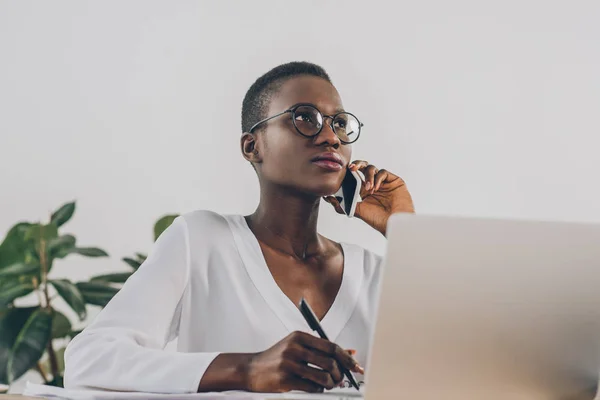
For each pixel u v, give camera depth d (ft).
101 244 7.57
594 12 8.09
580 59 8.06
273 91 4.99
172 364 3.78
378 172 5.99
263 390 3.58
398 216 2.86
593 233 2.91
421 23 7.98
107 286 6.44
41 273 6.30
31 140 7.54
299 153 4.81
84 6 7.70
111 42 7.72
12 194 7.48
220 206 7.76
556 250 2.91
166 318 4.52
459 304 2.89
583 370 3.02
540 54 8.04
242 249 4.83
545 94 8.02
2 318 6.04
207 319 4.69
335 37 7.89
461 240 2.87
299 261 4.87
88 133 7.63
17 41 7.57
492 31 8.03
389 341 2.92
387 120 7.89
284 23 7.88
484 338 2.93
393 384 2.96
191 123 7.78
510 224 2.88
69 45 7.65
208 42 7.82
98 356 3.98
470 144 7.95
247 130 5.12
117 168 7.64
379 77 7.91
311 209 4.90
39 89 7.58
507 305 2.91
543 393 3.06
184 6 7.82
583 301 2.93
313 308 4.74
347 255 5.02
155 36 7.79
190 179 7.73
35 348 5.90
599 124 8.04
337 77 7.86
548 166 7.97
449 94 7.97
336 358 3.58
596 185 7.99
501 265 2.89
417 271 2.87
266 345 4.58
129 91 7.72
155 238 6.56
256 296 4.70
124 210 7.63
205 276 4.74
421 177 7.88
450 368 2.96
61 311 7.37
